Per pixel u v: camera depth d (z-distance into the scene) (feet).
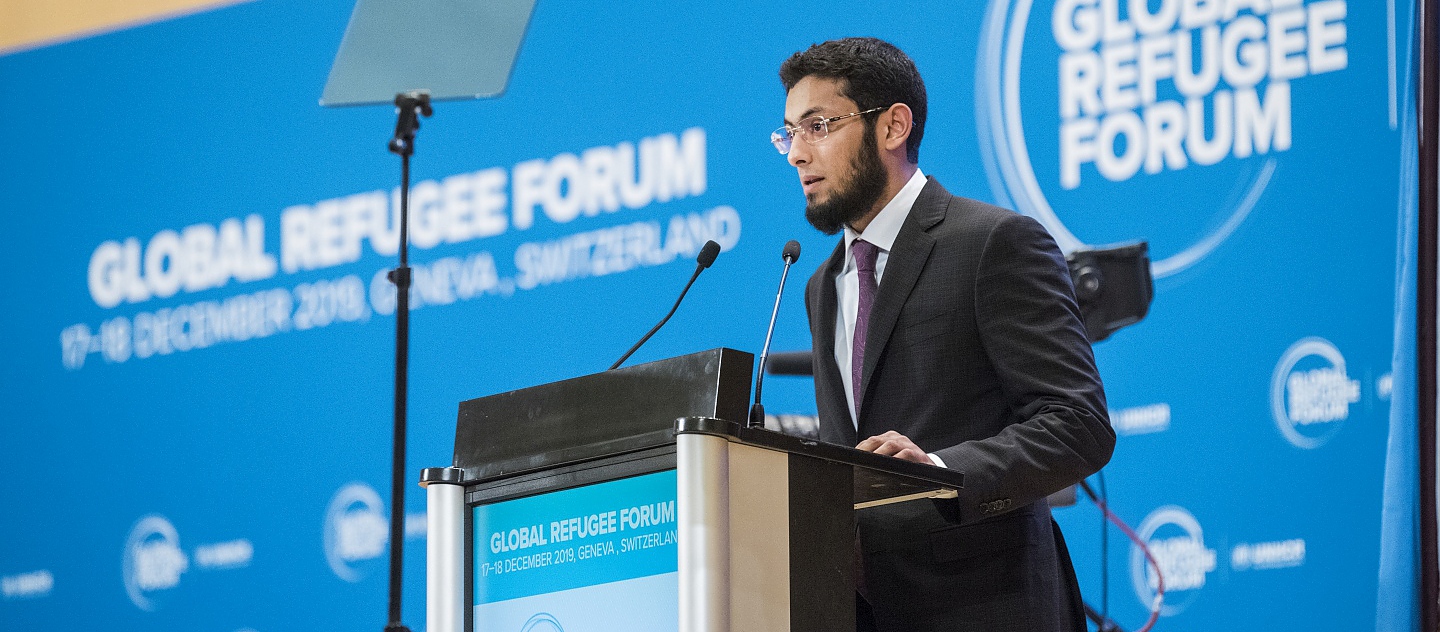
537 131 43.06
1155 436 34.19
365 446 43.93
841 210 23.22
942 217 22.45
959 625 20.68
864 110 23.34
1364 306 32.50
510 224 43.04
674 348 40.06
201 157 48.24
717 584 15.19
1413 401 30.99
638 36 42.09
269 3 47.85
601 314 41.34
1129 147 35.42
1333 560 32.09
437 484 18.25
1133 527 34.09
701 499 15.35
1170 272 34.58
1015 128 36.81
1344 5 33.35
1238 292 33.83
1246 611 32.76
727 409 16.14
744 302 39.37
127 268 48.93
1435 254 31.09
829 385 23.07
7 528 49.11
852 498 16.99
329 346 45.11
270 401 45.73
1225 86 34.47
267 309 46.34
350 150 45.78
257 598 44.86
